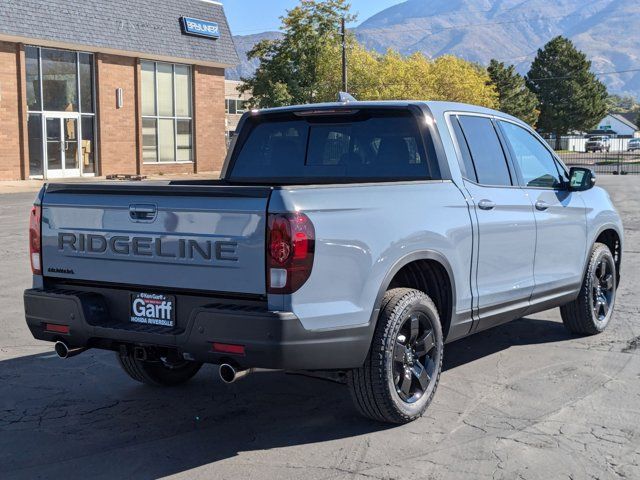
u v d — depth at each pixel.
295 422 4.98
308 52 45.84
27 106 30.41
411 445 4.53
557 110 97.00
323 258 4.19
